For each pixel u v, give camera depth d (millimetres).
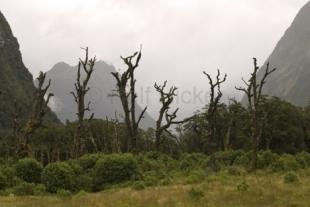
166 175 34000
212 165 38062
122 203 20328
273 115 74500
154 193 23547
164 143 78250
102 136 83438
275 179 27734
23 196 25328
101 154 35844
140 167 35062
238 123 71625
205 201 19750
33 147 80062
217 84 41875
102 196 23672
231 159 44031
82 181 29062
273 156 37094
